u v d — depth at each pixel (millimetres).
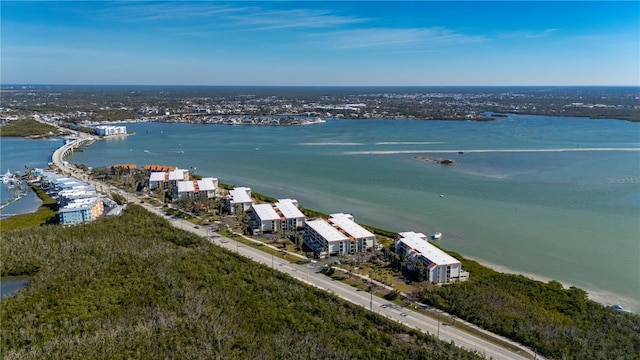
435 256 126375
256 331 92750
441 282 121438
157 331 90875
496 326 96812
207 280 113750
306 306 103812
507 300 107125
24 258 124812
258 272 121938
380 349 87438
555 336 91125
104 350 83750
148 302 102562
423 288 115125
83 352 83125
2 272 119688
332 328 94312
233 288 110188
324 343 87688
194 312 97375
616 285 121562
